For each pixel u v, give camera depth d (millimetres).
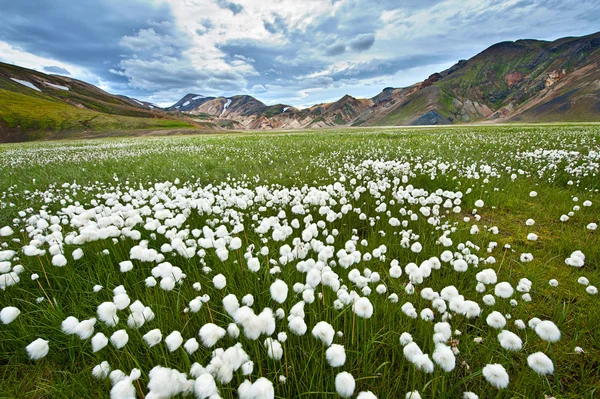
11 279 2508
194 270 2982
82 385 1757
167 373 1274
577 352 1914
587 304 2430
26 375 1931
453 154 10094
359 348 1968
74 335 2094
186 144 20672
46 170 9719
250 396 1218
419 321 2123
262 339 1995
